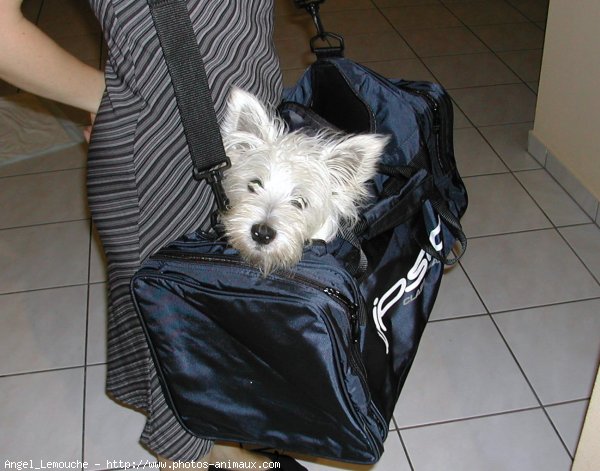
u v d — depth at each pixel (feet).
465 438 6.25
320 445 4.00
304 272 3.69
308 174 4.60
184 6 3.70
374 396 4.03
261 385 3.92
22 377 6.99
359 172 4.53
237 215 4.27
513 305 7.61
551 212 8.92
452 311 7.57
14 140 10.68
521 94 11.48
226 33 4.33
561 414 6.43
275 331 3.58
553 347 7.10
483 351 7.09
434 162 5.27
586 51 8.32
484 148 10.19
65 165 10.16
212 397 4.06
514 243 8.45
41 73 3.91
